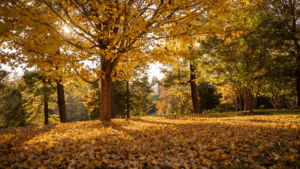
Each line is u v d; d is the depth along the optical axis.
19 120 18.47
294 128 4.54
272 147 3.25
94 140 4.16
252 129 5.00
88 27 7.28
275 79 11.56
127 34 5.28
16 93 17.73
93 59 5.12
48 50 4.70
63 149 3.49
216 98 27.33
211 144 3.69
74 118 34.38
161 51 5.46
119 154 3.24
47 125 7.82
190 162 2.79
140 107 22.84
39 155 3.25
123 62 6.84
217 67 11.29
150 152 3.32
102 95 8.25
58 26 5.90
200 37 5.50
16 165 2.76
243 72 10.40
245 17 9.88
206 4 4.55
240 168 2.49
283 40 10.42
